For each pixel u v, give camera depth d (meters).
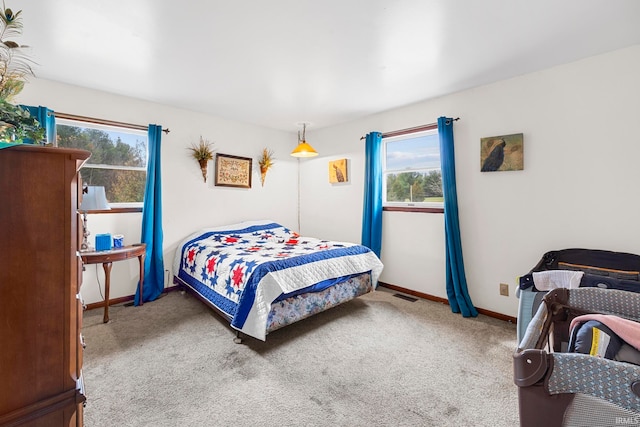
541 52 2.21
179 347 2.27
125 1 1.61
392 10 1.70
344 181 4.21
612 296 1.25
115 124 3.09
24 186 0.89
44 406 0.93
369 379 1.87
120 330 2.55
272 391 1.75
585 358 0.71
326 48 2.14
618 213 2.19
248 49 2.16
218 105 3.48
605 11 1.70
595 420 0.67
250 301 2.22
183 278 3.33
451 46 2.12
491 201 2.85
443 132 3.03
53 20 1.78
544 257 2.33
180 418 1.53
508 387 1.78
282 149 4.71
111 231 3.14
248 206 4.29
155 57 2.28
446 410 1.59
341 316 2.89
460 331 2.55
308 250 2.99
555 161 2.46
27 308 0.90
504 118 2.72
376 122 3.81
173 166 3.56
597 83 2.25
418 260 3.46
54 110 2.75
